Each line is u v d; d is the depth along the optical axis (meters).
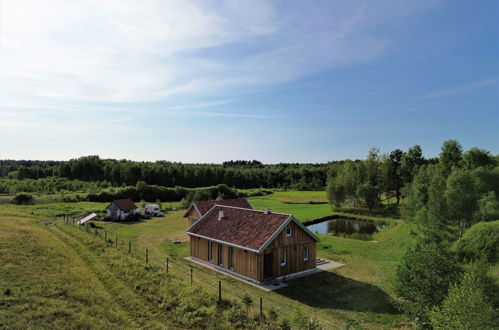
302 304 20.22
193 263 29.58
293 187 136.75
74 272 21.45
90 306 16.61
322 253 33.56
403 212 55.75
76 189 98.56
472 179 40.56
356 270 27.56
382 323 17.41
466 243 28.73
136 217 56.53
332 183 76.69
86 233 36.69
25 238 30.38
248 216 29.14
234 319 16.25
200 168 135.25
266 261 26.22
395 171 85.50
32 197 71.81
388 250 34.72
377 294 21.77
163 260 30.03
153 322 15.30
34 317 14.61
